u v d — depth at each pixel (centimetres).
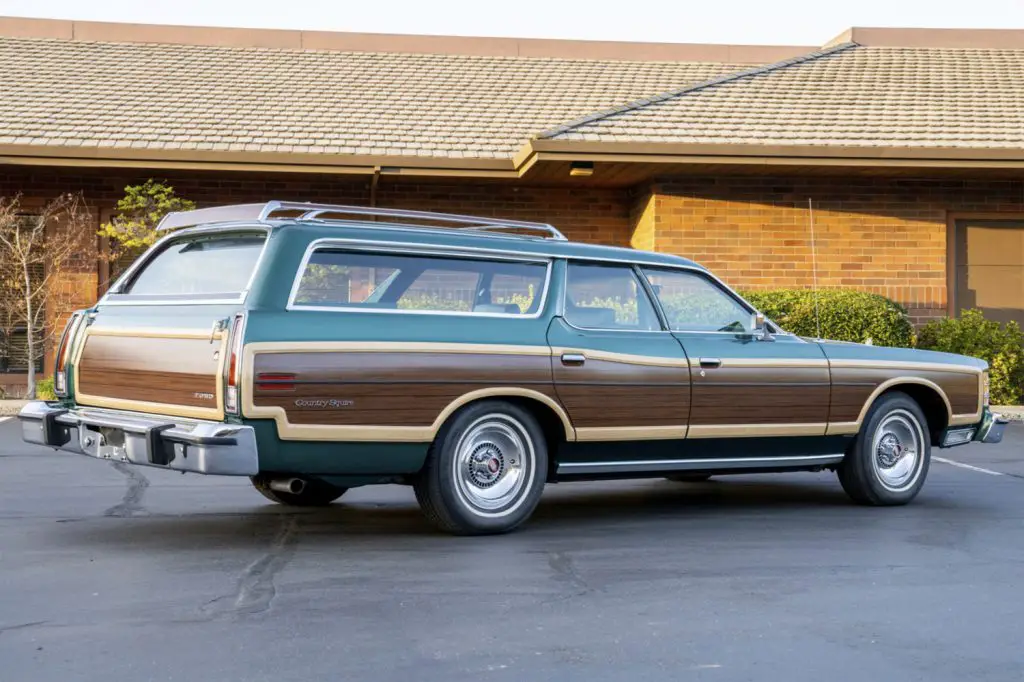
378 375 672
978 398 928
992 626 528
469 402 712
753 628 518
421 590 580
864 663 469
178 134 1767
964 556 683
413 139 1823
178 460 645
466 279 732
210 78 2053
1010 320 1847
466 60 2258
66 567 623
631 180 1833
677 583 604
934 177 1811
